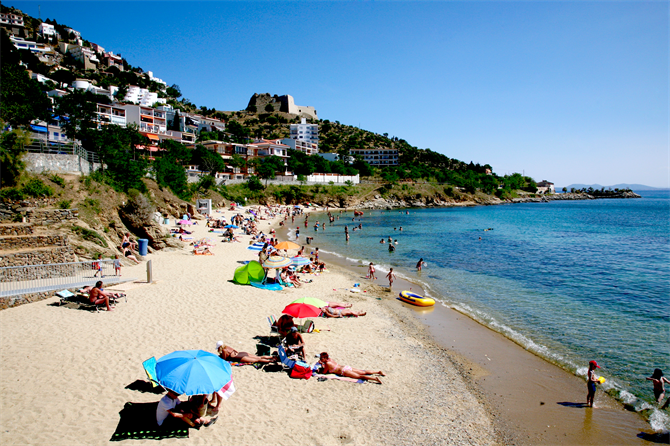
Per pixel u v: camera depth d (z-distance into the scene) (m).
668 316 20.14
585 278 28.97
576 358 15.11
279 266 21.92
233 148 109.38
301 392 11.40
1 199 21.33
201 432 9.11
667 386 13.00
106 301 16.19
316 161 124.31
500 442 9.95
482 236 54.09
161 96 172.62
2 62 38.66
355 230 58.78
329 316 18.41
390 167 158.38
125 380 10.77
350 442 9.34
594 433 10.47
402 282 26.81
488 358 14.97
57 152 29.22
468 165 193.00
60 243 19.58
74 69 152.00
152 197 42.81
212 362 9.38
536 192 194.00
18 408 9.23
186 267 25.28
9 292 15.76
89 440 8.36
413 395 11.91
